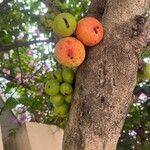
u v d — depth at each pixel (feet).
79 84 1.11
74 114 1.08
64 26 1.13
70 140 1.06
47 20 1.59
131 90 1.10
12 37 2.32
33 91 2.46
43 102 2.39
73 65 1.12
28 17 2.38
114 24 1.14
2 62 2.60
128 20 1.13
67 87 1.19
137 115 2.34
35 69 2.78
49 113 2.44
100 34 1.12
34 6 2.38
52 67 2.53
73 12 2.24
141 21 1.12
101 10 1.27
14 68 2.63
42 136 1.68
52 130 1.73
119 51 1.10
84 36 1.12
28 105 2.14
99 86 1.08
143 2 1.16
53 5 1.46
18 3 2.40
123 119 1.09
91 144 1.04
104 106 1.06
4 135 2.84
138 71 1.20
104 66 1.09
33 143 1.64
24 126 1.67
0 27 2.29
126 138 2.30
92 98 1.07
